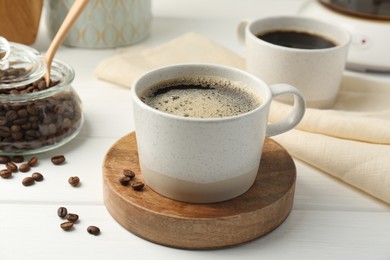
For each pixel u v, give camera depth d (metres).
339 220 0.57
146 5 0.82
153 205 0.53
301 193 0.59
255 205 0.54
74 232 0.54
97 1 0.79
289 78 0.67
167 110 0.54
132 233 0.55
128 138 0.61
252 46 0.68
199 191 0.53
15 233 0.54
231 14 0.93
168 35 0.86
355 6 0.76
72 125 0.63
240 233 0.53
